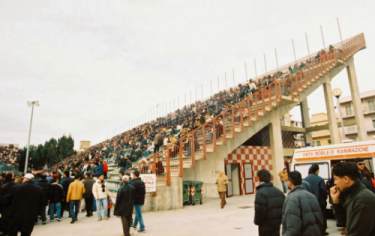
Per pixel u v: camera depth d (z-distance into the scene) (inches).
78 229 375.9
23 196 257.9
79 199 439.5
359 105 1227.2
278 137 841.5
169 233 331.3
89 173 526.0
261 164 831.1
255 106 761.6
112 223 419.2
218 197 681.6
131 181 360.5
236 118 722.8
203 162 691.4
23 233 253.8
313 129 1127.6
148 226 376.5
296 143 1266.0
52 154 2615.7
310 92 951.6
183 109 1578.5
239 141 716.0
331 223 369.7
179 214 469.4
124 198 308.7
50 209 453.1
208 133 673.6
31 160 2485.2
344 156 403.5
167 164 546.9
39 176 434.9
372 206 101.6
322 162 424.2
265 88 793.6
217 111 920.3
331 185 360.5
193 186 599.5
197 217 434.9
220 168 663.1
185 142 647.1
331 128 1039.0
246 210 496.7
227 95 1234.6
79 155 1637.6
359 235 101.1
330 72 1087.6
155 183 518.6
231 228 349.4
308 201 144.6
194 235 317.7
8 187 287.7
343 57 1149.7
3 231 255.8
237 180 783.1
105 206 459.5
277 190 187.2
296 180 152.4
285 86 830.5
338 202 129.6
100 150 1437.0
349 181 109.4
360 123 1203.2
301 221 140.4
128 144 1181.7
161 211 507.2
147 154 840.3
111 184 618.8
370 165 378.0
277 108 861.8
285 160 904.9
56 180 501.4
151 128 1339.8
